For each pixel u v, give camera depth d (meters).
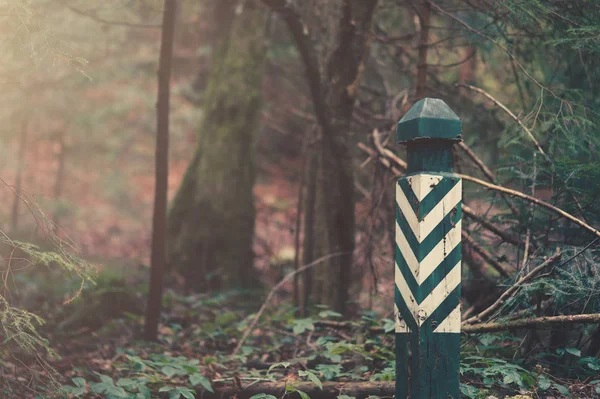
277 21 10.83
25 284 8.12
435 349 3.45
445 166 3.52
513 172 5.25
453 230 3.49
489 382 4.13
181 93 15.33
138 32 13.77
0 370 4.22
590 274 4.43
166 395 4.50
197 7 11.44
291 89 11.02
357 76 6.39
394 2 7.02
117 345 6.22
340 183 6.52
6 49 5.11
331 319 6.45
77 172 16.33
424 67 6.18
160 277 6.32
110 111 13.89
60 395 4.03
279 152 15.82
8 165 12.49
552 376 4.19
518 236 5.41
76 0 7.23
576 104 4.96
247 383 4.61
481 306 5.38
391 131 6.50
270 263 10.16
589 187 4.94
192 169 10.38
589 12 5.03
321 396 4.33
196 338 6.38
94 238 13.32
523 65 6.41
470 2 5.80
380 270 6.89
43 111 11.52
